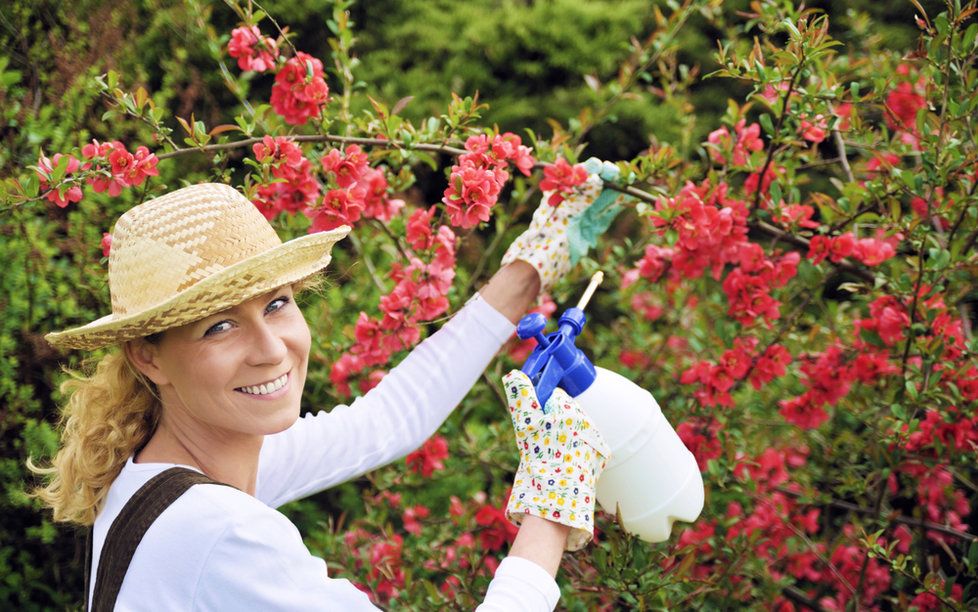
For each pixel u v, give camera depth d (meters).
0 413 2.77
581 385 1.38
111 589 1.20
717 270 2.14
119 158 1.85
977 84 1.90
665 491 1.40
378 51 5.30
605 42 5.29
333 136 2.04
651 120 5.03
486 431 2.85
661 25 2.73
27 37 3.15
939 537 2.48
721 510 2.71
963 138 1.97
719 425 2.34
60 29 3.12
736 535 2.37
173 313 1.19
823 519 2.95
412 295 2.08
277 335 1.29
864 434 2.59
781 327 2.38
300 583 1.18
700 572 2.37
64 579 3.03
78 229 2.77
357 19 5.46
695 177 2.43
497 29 5.31
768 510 2.52
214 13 4.61
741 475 2.39
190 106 3.60
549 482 1.27
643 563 1.91
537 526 1.26
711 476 2.26
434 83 5.16
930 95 1.98
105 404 1.35
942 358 2.05
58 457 1.42
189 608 1.16
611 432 1.37
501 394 2.73
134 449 1.36
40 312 2.79
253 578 1.16
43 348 2.80
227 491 1.22
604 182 1.83
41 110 2.88
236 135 3.97
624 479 1.39
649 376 2.96
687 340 3.03
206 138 1.96
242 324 1.26
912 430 1.98
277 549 1.18
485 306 1.72
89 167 1.85
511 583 1.21
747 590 2.34
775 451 2.59
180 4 3.67
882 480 2.23
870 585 2.52
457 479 3.29
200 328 1.23
